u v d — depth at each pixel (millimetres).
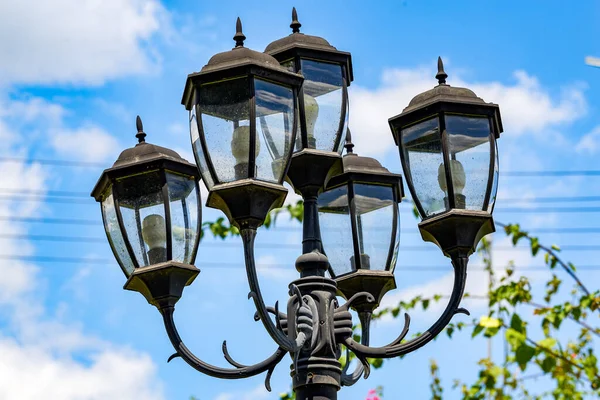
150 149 5492
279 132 4965
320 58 5430
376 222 6117
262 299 4805
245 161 4898
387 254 6066
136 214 5426
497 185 5480
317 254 5227
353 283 5973
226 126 4949
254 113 4910
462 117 5402
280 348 5148
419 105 5438
